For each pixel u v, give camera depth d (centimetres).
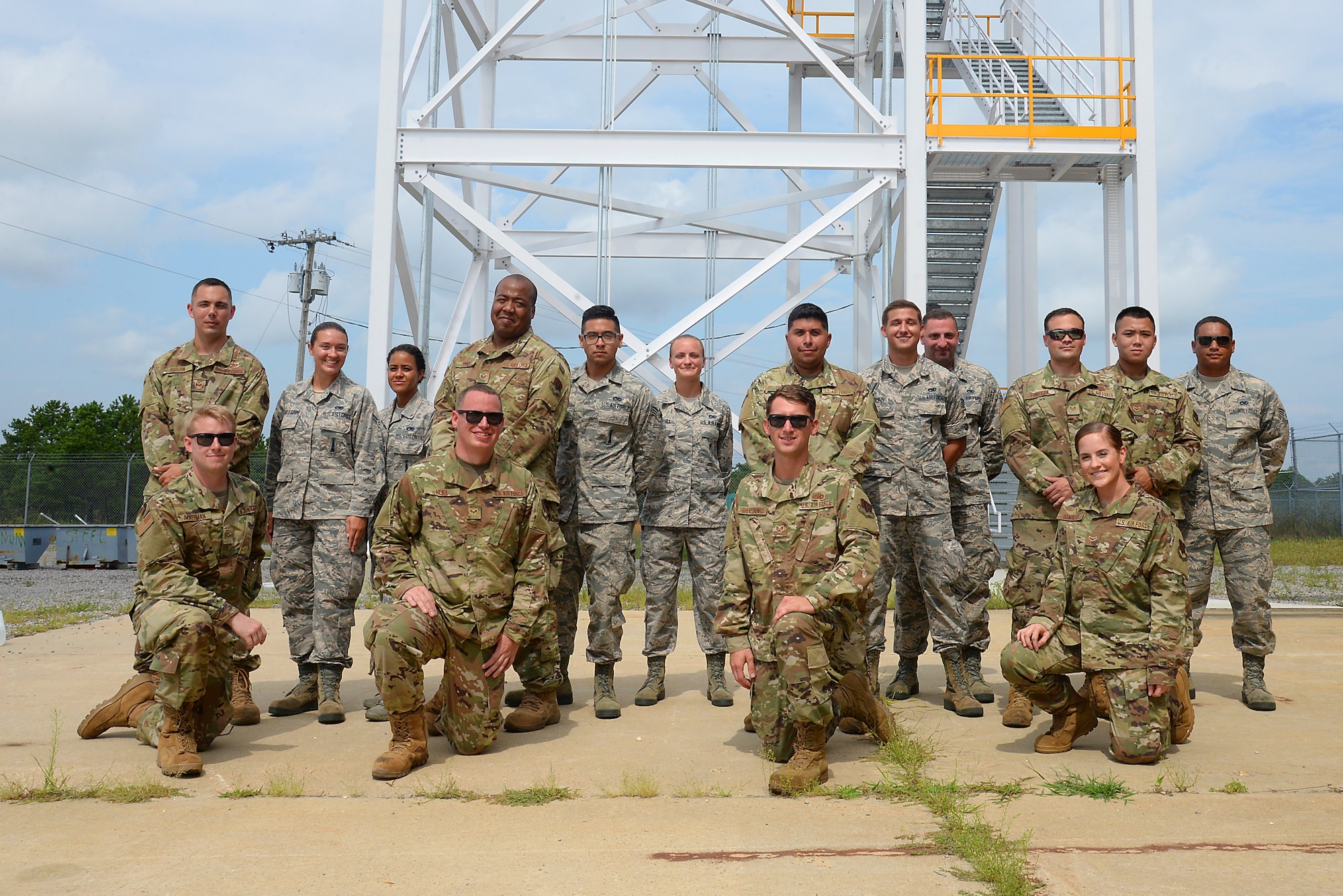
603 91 1048
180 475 453
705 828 317
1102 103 1216
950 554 519
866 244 1495
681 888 262
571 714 520
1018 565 532
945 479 527
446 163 1034
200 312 524
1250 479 536
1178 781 362
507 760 415
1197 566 552
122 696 448
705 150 1034
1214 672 629
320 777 387
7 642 794
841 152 1043
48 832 315
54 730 466
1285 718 489
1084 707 423
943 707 529
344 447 539
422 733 407
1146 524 404
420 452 604
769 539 407
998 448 575
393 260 1024
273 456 557
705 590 560
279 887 265
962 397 551
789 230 1557
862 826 319
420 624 396
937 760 406
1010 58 1377
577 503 531
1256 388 547
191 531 426
